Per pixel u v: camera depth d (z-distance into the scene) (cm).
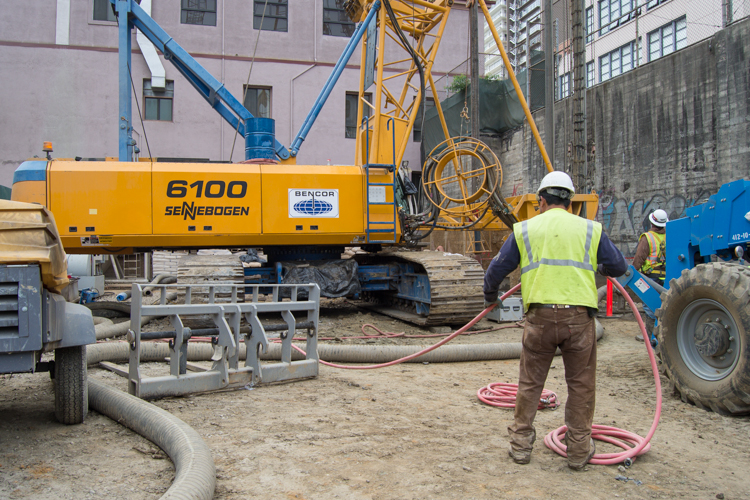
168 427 381
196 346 677
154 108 2120
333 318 1068
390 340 845
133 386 508
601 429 418
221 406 491
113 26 2086
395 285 1080
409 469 352
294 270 1002
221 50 2172
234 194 913
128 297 1165
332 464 358
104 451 382
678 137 1364
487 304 411
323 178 945
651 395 544
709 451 394
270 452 379
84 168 877
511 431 373
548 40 1448
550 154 1441
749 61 1201
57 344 399
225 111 1127
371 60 1118
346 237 962
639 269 734
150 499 307
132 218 882
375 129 1028
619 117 1534
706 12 1622
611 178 1563
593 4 2195
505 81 2008
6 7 2023
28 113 2023
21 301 358
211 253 951
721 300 471
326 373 636
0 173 1992
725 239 555
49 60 2042
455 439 410
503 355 725
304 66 2241
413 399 524
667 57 1390
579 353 350
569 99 1694
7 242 360
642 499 315
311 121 1101
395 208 978
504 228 1141
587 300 347
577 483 336
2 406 489
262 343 557
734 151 1230
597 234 358
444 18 1166
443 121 1148
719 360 488
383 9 1045
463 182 1045
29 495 309
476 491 321
